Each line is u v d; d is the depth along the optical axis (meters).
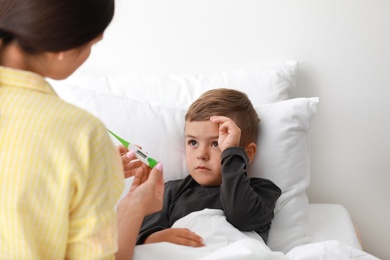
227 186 1.27
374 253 1.77
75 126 0.77
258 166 1.44
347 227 1.51
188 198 1.38
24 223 0.76
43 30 0.74
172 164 1.46
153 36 1.67
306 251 1.17
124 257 1.02
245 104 1.43
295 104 1.46
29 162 0.75
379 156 1.68
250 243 1.04
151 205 1.11
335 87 1.65
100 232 0.81
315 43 1.62
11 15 0.75
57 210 0.77
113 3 0.81
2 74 0.78
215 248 1.15
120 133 1.45
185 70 1.69
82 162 0.76
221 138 1.34
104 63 1.70
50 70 0.82
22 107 0.77
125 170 1.23
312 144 1.70
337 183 1.72
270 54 1.65
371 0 1.57
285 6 1.61
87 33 0.77
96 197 0.79
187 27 1.66
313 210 1.62
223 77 1.62
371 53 1.61
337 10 1.59
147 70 1.70
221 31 1.65
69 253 0.82
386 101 1.64
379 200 1.72
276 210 1.40
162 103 1.54
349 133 1.68
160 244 1.11
